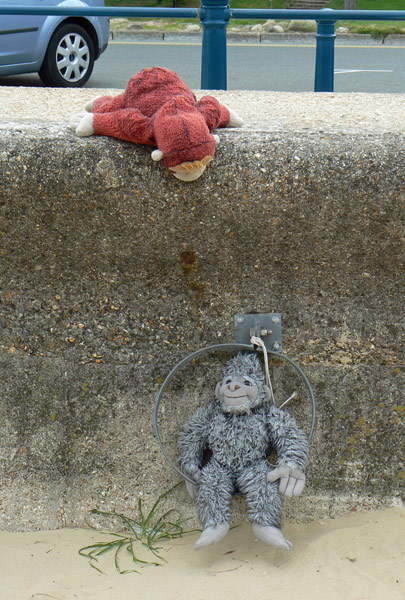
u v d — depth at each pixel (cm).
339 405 259
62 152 233
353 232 238
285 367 259
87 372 261
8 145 234
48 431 262
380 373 257
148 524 259
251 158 232
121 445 262
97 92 379
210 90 383
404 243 238
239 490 246
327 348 256
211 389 261
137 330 257
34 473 262
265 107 325
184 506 261
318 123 271
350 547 245
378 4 1627
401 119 284
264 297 252
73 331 258
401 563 238
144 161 232
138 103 234
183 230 240
